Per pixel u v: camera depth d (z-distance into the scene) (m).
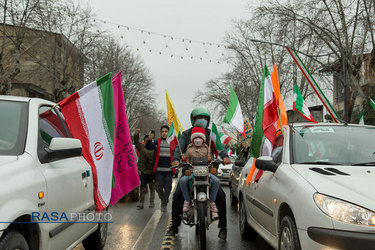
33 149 3.83
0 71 24.09
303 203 4.03
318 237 3.73
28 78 37.34
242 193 7.03
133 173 5.38
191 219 6.30
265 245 6.53
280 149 5.57
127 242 6.62
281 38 29.47
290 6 28.33
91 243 5.62
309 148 5.23
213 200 6.27
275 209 4.81
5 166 3.36
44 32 29.88
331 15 25.84
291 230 4.21
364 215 3.67
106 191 5.06
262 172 5.85
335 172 4.50
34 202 3.43
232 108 7.75
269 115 6.28
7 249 3.06
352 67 25.55
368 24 24.22
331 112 9.52
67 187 4.17
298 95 9.71
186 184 6.26
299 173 4.58
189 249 6.24
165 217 9.27
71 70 32.78
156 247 6.30
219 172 18.78
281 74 38.19
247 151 10.68
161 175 10.10
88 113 5.08
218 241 6.83
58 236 3.96
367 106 28.28
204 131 6.34
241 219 7.09
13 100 4.34
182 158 6.34
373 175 4.43
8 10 24.70
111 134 5.17
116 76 5.50
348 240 3.60
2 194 3.05
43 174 3.74
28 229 3.48
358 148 5.26
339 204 3.78
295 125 5.88
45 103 4.82
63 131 4.91
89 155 5.07
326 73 28.69
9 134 3.88
